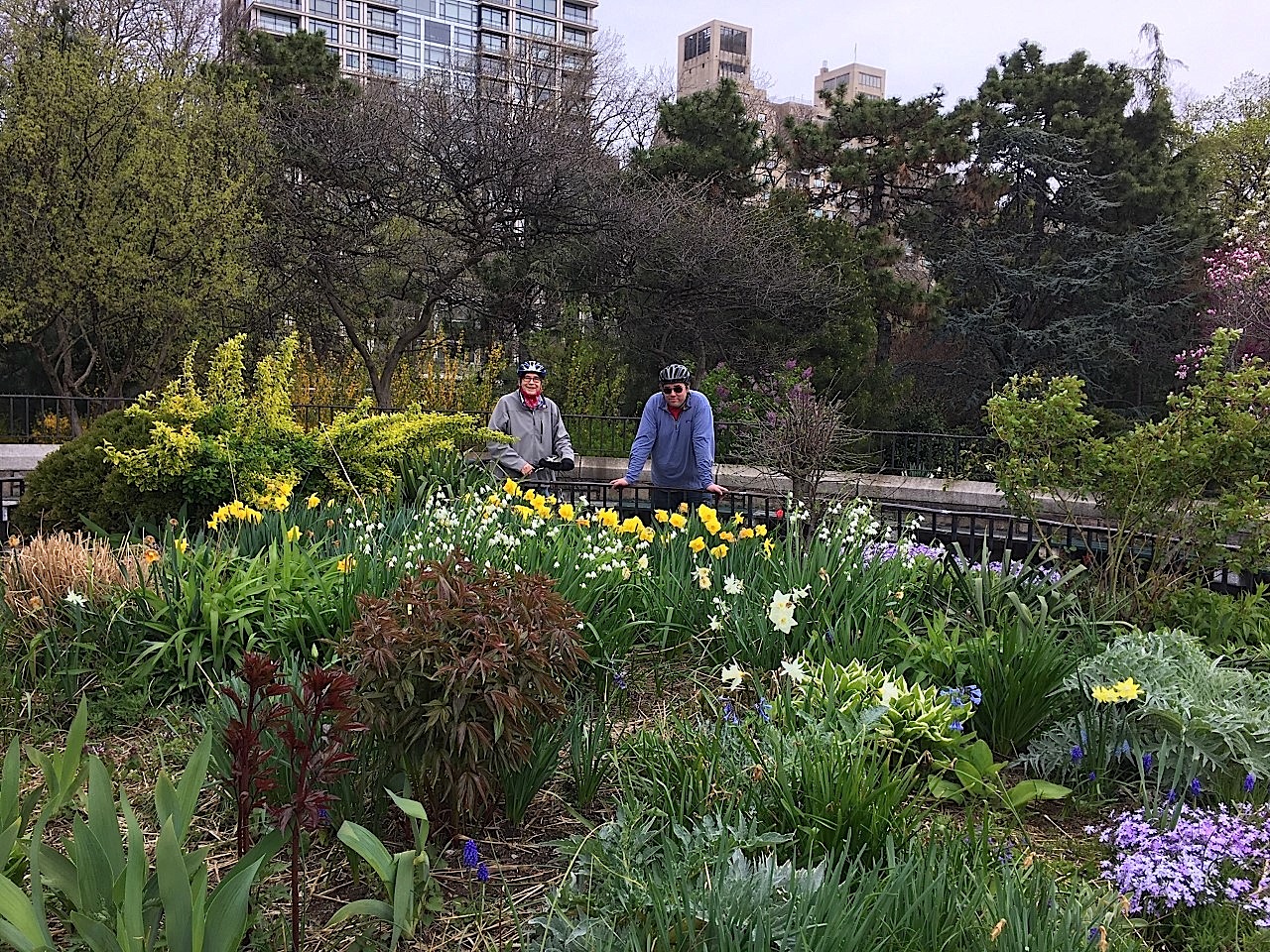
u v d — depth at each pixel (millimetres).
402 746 2721
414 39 71062
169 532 5047
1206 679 3586
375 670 2678
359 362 18094
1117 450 5219
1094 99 21375
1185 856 2646
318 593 4324
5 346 19344
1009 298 19766
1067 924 2166
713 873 2395
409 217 15461
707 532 5238
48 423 16969
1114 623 4605
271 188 16156
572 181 14766
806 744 2967
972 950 2088
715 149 19422
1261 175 24484
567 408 16688
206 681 4023
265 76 19594
